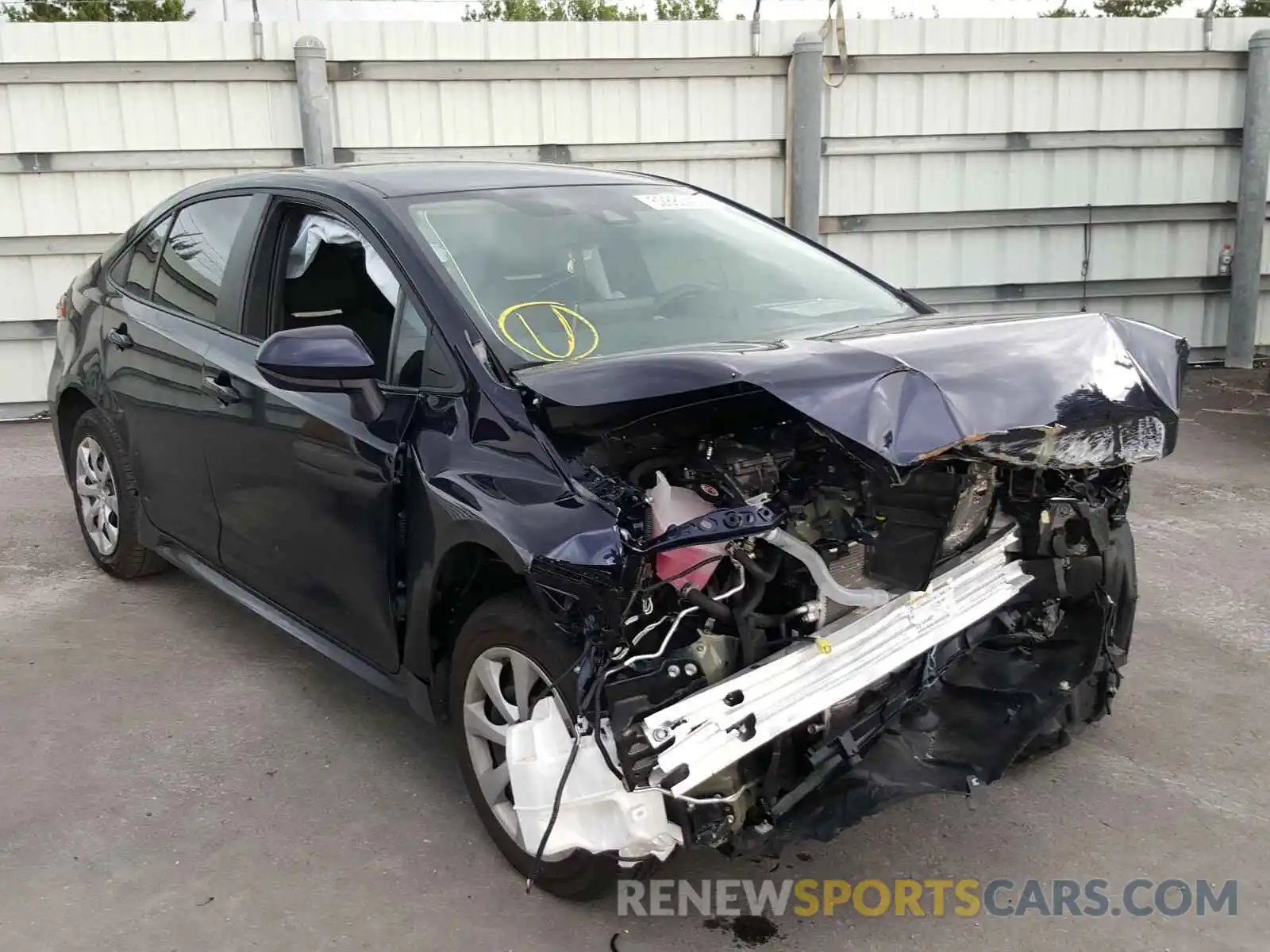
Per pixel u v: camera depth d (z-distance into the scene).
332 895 2.80
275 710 3.79
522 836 2.62
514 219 3.45
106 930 2.66
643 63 9.14
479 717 2.89
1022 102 9.59
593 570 2.34
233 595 3.98
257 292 3.70
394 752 3.52
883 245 9.77
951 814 3.17
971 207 9.77
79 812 3.17
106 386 4.51
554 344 2.98
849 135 9.49
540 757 2.57
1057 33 9.45
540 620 2.62
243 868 2.91
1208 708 3.78
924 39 9.36
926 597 2.81
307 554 3.40
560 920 2.71
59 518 5.98
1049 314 3.04
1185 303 10.22
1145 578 5.01
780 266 3.75
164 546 4.45
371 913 2.73
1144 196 9.91
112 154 8.58
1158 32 9.55
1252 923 2.68
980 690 3.18
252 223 3.80
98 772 3.39
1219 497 6.28
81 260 8.72
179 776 3.37
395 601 3.05
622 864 2.55
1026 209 9.81
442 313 2.99
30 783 3.32
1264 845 3.00
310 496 3.31
